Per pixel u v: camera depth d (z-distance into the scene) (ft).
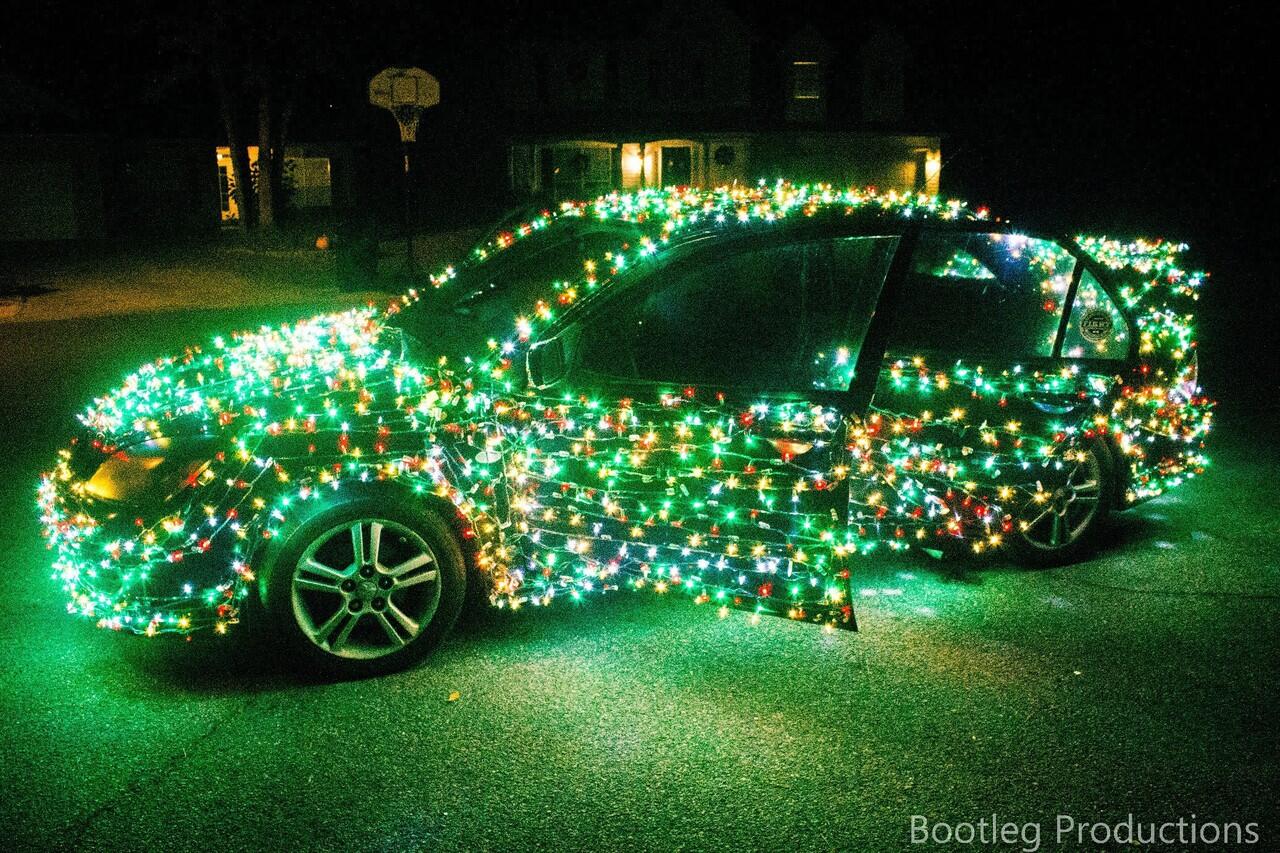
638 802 11.57
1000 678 14.44
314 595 14.74
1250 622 16.34
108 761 12.22
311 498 13.76
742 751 12.58
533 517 14.65
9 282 69.77
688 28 122.62
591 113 124.98
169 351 41.39
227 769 12.09
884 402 16.78
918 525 16.98
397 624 14.30
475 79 127.54
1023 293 18.16
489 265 19.17
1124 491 19.10
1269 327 48.49
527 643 15.35
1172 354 19.22
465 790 11.75
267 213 106.32
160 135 114.73
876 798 11.71
